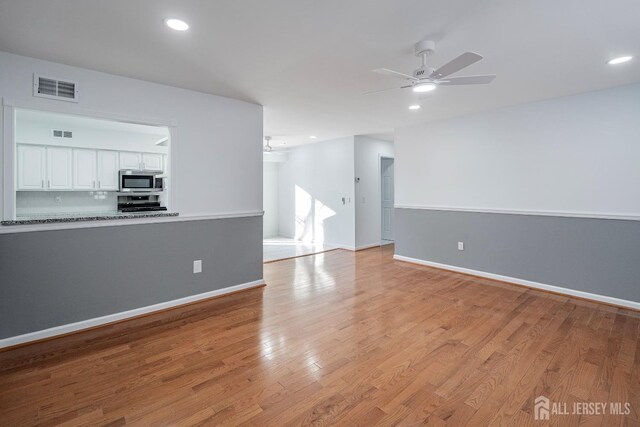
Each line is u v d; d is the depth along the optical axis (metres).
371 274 4.77
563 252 3.81
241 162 3.95
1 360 2.36
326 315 3.22
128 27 2.14
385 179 7.84
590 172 3.60
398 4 1.86
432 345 2.59
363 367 2.28
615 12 1.94
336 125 5.34
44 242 2.69
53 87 2.71
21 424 1.72
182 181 3.47
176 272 3.45
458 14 1.97
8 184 2.55
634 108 3.30
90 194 5.38
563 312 3.27
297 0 1.83
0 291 2.52
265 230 8.45
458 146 4.75
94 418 1.77
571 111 3.70
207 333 2.82
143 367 2.28
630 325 2.94
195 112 3.53
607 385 2.05
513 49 2.46
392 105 4.08
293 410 1.84
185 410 1.84
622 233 3.41
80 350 2.52
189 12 1.96
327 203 7.11
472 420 1.75
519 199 4.16
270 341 2.67
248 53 2.53
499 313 3.25
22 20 2.05
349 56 2.58
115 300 3.06
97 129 5.17
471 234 4.68
